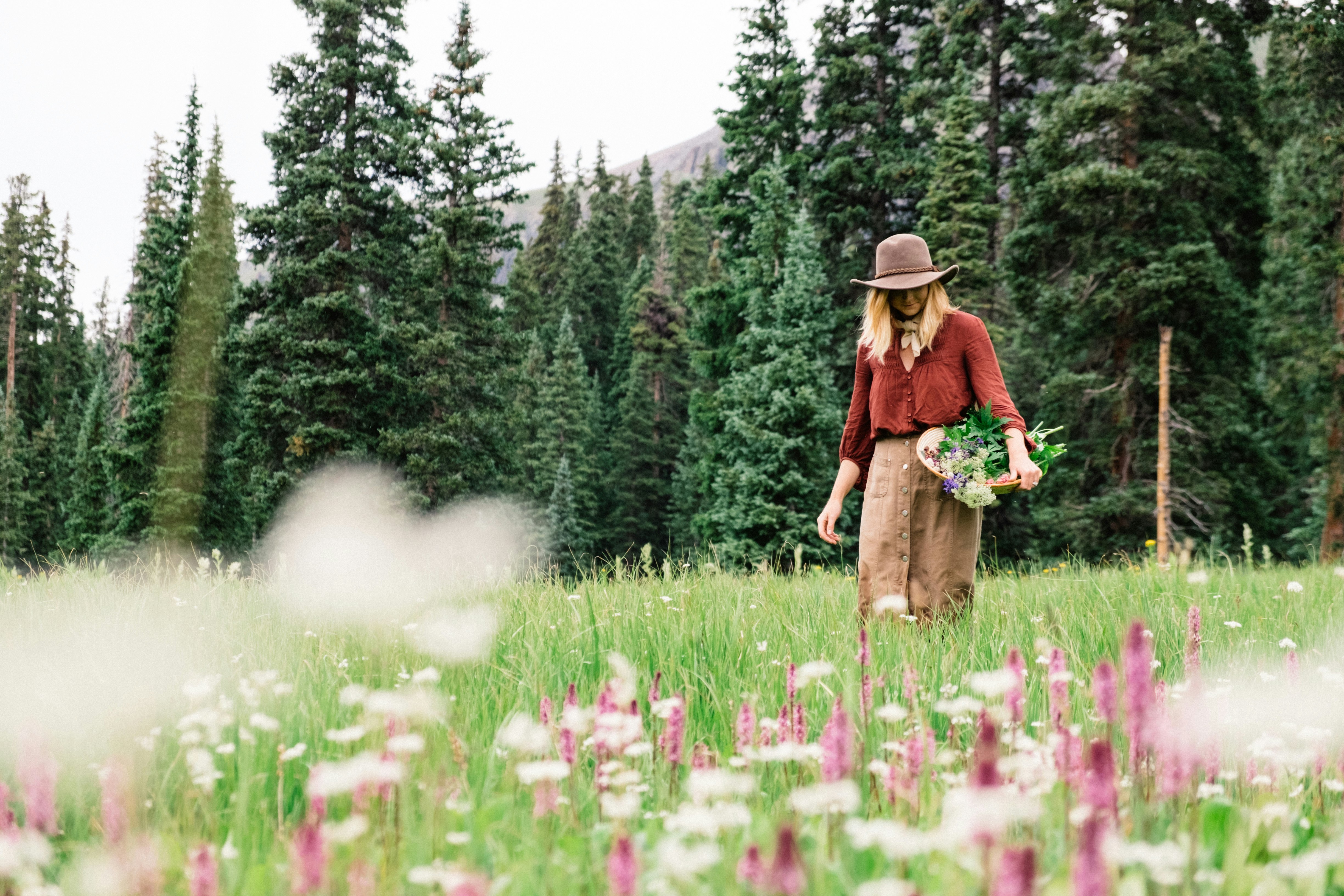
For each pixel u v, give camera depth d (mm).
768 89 32781
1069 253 22203
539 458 51094
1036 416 23047
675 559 5566
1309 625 3602
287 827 1666
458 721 2264
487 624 3393
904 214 31516
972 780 1620
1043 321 21609
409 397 32000
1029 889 965
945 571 3781
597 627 3371
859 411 4164
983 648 3145
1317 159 21953
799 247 26984
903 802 1648
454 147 33312
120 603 4125
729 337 31062
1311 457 23750
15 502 47250
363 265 31750
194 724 2053
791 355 25625
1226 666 2881
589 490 51719
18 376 55906
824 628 3584
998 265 24703
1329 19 21312
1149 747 1680
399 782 1603
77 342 60375
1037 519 21094
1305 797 1826
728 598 4430
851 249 30016
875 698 2414
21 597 4586
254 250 32500
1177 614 3643
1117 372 21016
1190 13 21031
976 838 1135
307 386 29391
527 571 5516
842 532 25859
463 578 5215
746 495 25172
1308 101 22344
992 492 3590
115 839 1466
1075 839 1487
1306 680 2523
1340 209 21812
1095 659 3023
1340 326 22094
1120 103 20062
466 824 1642
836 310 29047
